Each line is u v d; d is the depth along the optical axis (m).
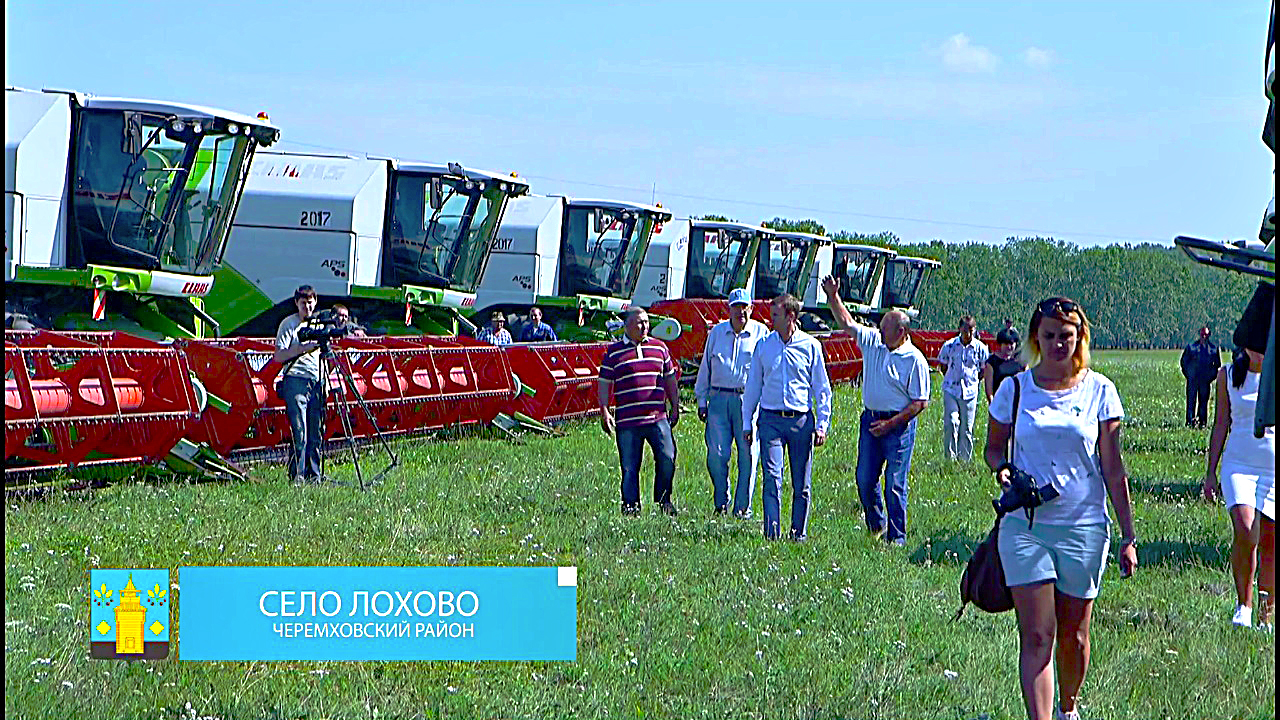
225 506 11.62
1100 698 6.64
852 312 47.88
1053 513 5.86
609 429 12.32
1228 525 12.09
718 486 12.44
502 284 30.84
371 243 24.83
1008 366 16.20
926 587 9.32
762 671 7.06
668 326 29.31
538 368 18.66
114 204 18.66
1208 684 7.05
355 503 12.12
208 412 13.27
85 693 6.31
